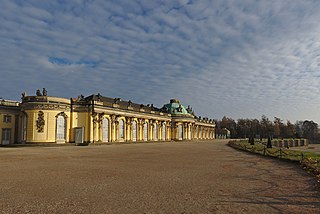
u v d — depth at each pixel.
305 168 22.19
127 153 39.56
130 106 89.56
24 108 65.62
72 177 17.80
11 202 11.73
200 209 10.84
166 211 10.55
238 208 11.00
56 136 66.06
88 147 57.19
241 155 37.03
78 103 72.31
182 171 20.77
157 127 105.62
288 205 11.48
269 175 19.33
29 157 32.09
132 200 12.12
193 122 126.94
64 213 10.27
